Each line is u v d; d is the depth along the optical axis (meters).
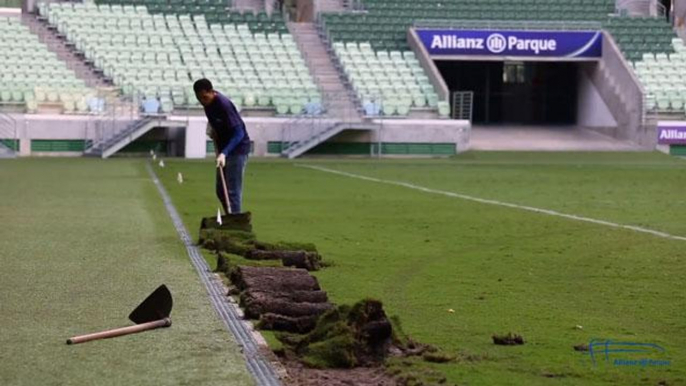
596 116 59.22
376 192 30.00
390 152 53.09
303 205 25.39
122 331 9.73
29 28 54.84
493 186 33.03
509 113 62.03
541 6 62.31
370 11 60.50
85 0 57.84
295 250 15.17
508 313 11.46
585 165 46.16
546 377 8.55
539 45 58.22
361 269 14.72
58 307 11.16
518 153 53.19
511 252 16.89
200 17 57.94
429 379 8.27
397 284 13.44
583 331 10.48
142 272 13.62
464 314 11.35
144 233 18.06
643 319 11.20
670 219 22.69
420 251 16.89
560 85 62.22
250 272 12.21
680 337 10.24
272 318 10.00
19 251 15.58
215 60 55.44
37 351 9.12
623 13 62.94
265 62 55.97
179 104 52.09
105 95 51.31
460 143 53.50
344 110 53.38
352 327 8.84
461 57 57.88
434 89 55.62
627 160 50.06
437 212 23.92
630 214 23.84
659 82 58.03
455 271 14.70
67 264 14.28
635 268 15.17
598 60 58.81
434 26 58.97
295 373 8.47
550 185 33.75
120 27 56.19
